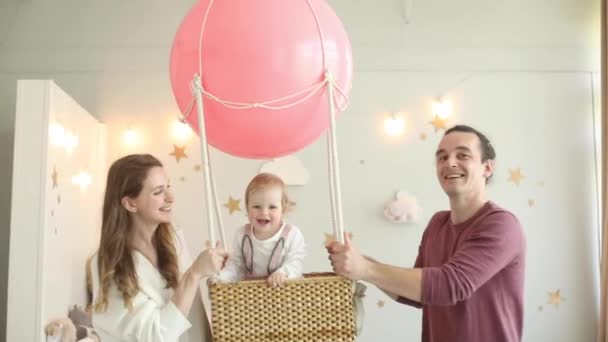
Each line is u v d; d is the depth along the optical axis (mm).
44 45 3459
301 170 3416
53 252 2477
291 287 1345
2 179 3334
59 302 2578
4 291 3246
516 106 3549
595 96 3588
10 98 3398
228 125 1300
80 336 2646
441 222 1918
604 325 3320
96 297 1562
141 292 1538
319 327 1349
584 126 3564
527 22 3617
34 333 2303
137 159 1643
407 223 3441
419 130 3498
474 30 3588
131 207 1610
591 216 3520
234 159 3426
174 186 3408
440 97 3521
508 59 3572
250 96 1241
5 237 3289
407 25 3572
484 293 1701
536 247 3482
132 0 3521
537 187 3514
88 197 3100
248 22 1236
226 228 3389
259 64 1224
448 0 3602
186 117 1371
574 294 3479
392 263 3428
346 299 1361
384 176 3467
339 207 1339
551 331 3453
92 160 3199
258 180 1976
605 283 3311
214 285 1338
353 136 3477
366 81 3512
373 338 3389
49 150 2400
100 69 3463
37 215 2350
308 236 3406
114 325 1499
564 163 3535
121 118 3438
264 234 1937
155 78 3471
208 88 1255
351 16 3564
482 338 1687
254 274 1920
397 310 3406
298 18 1266
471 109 3533
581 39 3611
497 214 1701
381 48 3537
